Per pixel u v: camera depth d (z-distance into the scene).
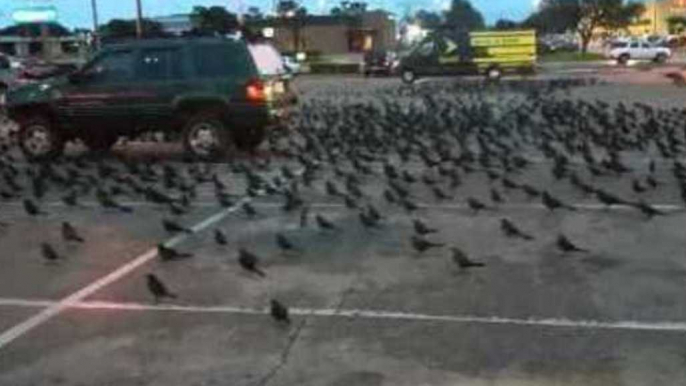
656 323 7.36
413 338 7.12
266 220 11.71
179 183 14.13
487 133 19.11
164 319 7.75
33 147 18.19
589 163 14.82
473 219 11.45
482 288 8.41
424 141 18.91
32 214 12.36
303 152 17.52
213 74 17.52
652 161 15.24
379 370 6.50
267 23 94.25
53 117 18.06
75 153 19.19
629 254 9.59
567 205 12.12
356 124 21.42
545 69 63.44
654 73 53.41
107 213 12.48
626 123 20.33
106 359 6.86
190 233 10.96
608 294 8.16
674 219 11.27
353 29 106.44
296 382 6.33
